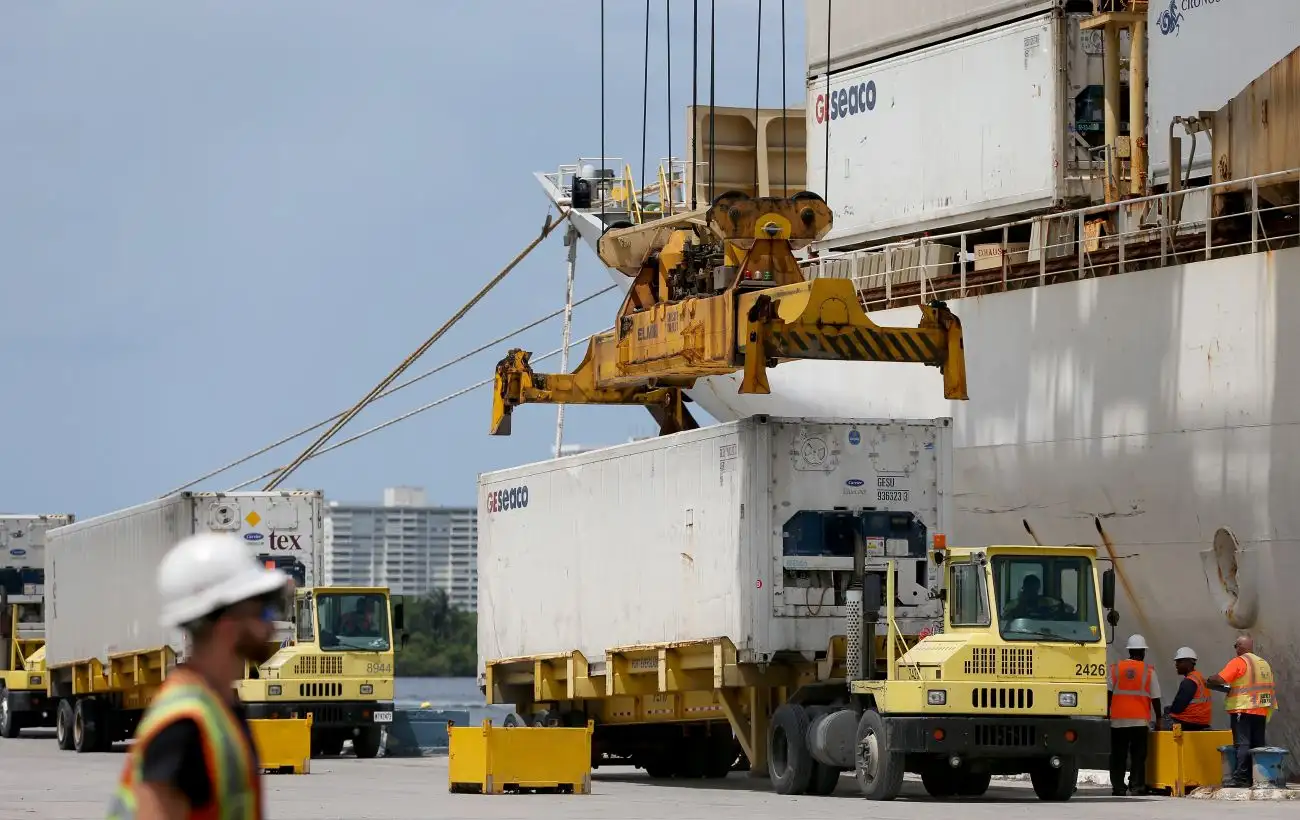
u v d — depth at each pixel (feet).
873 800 143.64
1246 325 179.83
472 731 159.22
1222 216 186.29
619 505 178.60
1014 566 143.23
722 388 247.70
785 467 157.69
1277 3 182.39
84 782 178.19
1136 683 154.71
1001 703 140.77
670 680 168.35
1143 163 217.15
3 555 320.91
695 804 141.90
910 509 160.45
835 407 232.73
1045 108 230.68
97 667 260.83
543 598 193.88
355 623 230.89
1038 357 204.74
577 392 197.47
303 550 240.94
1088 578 144.25
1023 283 217.56
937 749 140.05
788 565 157.28
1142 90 217.97
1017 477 207.92
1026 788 169.99
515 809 137.49
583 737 158.51
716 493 161.58
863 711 148.46
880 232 255.29
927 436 161.38
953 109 243.81
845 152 260.83
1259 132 184.44
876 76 256.11
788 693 160.35
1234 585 181.78
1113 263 200.64
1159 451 189.47
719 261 177.47
